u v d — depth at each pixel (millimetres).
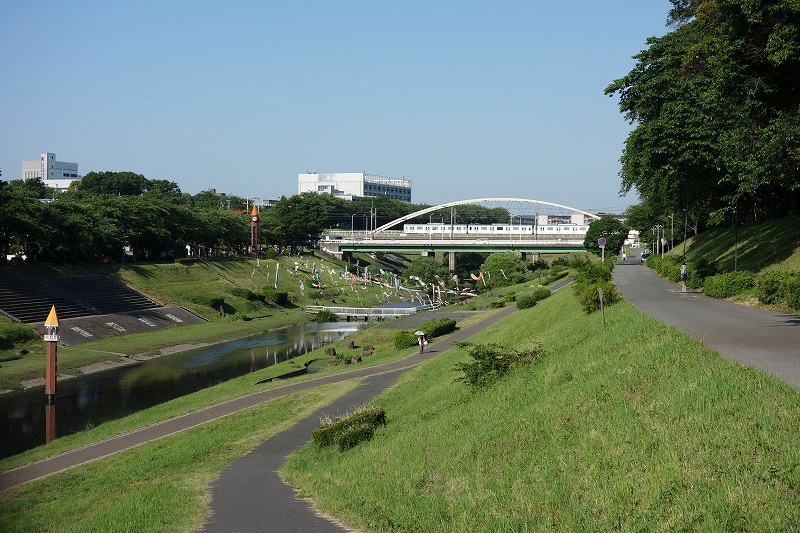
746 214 77938
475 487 17000
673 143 46750
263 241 172500
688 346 21578
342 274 158000
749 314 34375
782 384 16312
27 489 27906
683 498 12578
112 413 50562
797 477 11922
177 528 18359
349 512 18062
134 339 82875
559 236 166250
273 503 20500
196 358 75438
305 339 90500
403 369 50375
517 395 24438
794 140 37062
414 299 144750
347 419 28641
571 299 51000
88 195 141625
